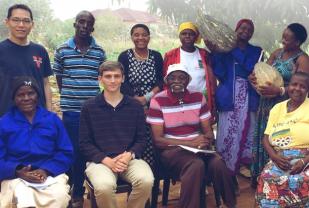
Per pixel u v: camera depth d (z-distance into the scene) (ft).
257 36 21.65
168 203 16.25
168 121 14.57
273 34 21.36
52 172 12.57
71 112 15.01
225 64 16.40
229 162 16.62
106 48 75.61
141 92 15.69
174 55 16.06
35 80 13.25
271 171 13.11
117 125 13.67
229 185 13.66
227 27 16.15
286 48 15.29
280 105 13.55
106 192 12.48
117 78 13.48
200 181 13.38
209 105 16.15
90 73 14.92
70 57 14.78
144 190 12.93
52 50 68.95
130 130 13.80
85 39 14.83
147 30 15.64
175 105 14.56
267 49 22.27
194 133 14.79
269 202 12.96
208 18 16.05
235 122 16.39
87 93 14.93
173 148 14.19
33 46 13.89
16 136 12.50
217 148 16.85
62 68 15.06
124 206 15.72
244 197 16.80
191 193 13.30
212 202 16.46
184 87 14.39
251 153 16.78
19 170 12.14
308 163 12.70
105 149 13.60
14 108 12.78
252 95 16.39
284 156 13.00
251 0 16.84
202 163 13.43
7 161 12.35
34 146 12.62
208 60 16.39
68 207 13.12
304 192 12.62
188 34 15.76
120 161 13.10
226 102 16.26
